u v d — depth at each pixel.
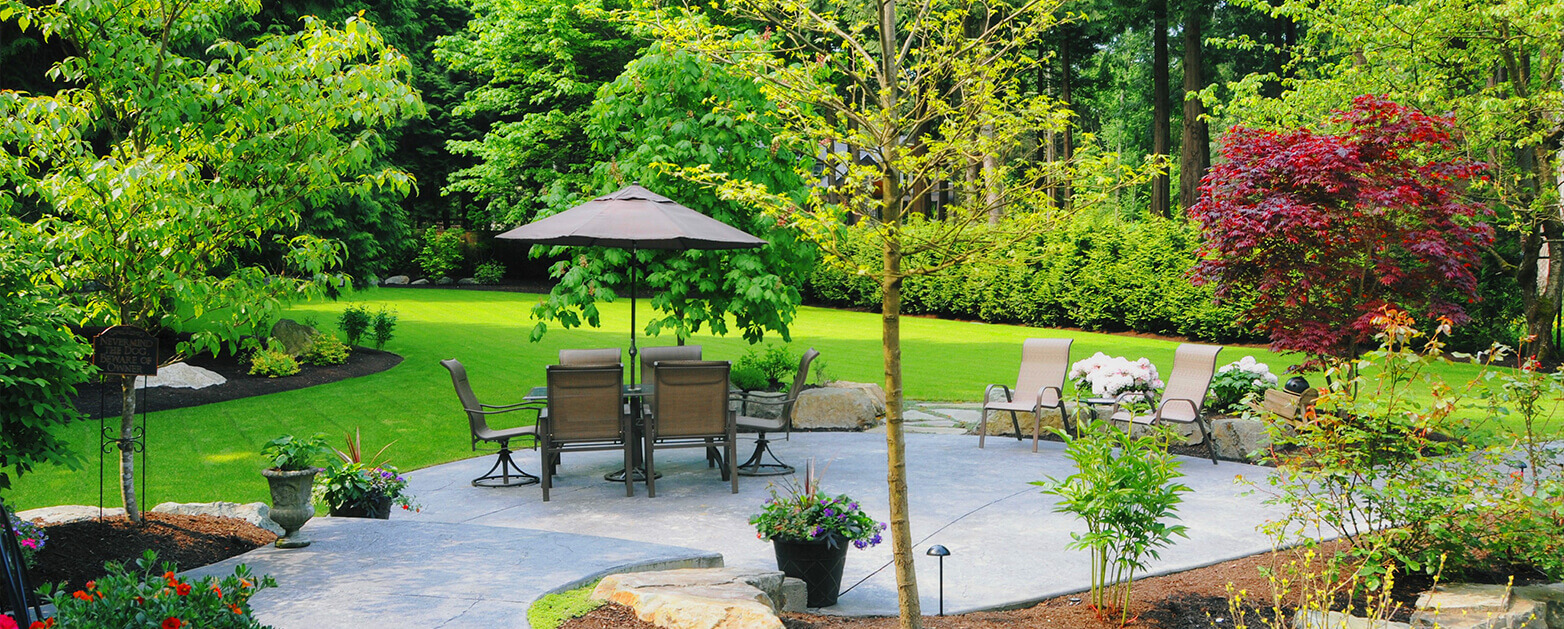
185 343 5.68
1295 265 8.62
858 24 4.04
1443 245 8.09
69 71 5.43
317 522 5.94
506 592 4.48
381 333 16.75
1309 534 6.17
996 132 3.84
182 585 3.11
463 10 32.59
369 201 16.17
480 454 9.40
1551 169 14.02
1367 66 14.93
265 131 5.64
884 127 3.75
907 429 10.84
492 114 32.81
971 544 6.14
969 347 19.56
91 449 8.98
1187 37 24.88
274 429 10.12
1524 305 16.28
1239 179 8.83
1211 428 9.24
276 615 4.14
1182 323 21.23
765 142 10.62
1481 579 5.07
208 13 5.87
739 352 17.78
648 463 7.52
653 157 10.84
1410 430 4.98
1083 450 4.76
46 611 4.11
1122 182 3.74
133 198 5.17
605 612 4.21
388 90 5.71
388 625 4.02
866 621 4.73
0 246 4.90
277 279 5.87
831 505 5.10
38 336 4.70
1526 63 13.87
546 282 36.16
